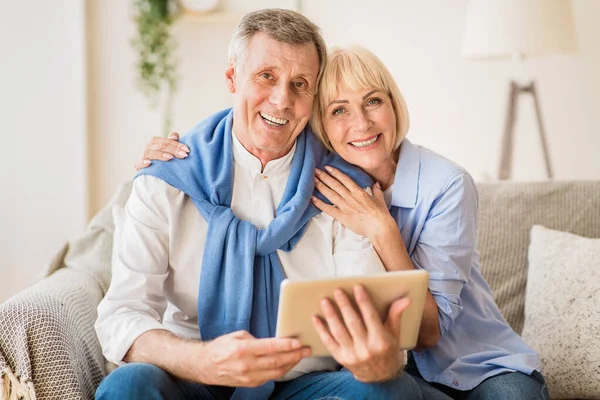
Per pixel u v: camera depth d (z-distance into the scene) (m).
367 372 1.32
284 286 1.25
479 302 1.81
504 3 2.87
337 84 1.70
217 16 3.43
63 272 1.98
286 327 1.29
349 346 1.29
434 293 1.69
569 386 1.88
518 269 2.13
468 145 3.52
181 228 1.64
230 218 1.62
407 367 1.84
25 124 3.36
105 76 3.47
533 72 3.45
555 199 2.19
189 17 3.43
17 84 3.35
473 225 1.76
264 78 1.61
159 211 1.63
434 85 3.51
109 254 2.08
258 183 1.70
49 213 3.40
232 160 1.69
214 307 1.60
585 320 1.88
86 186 3.41
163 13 3.38
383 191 1.85
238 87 1.64
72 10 3.34
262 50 1.59
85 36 3.38
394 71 3.52
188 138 1.77
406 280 1.30
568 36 2.87
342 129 1.72
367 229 1.67
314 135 1.81
